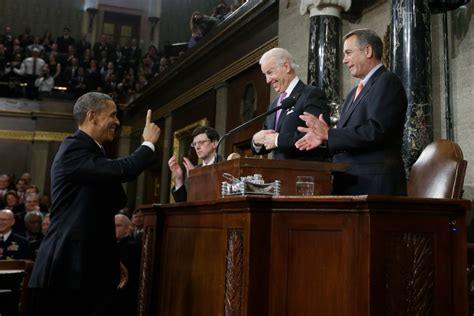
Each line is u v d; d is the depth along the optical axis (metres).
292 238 1.92
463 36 4.09
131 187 13.17
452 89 4.11
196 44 8.89
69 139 2.54
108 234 2.49
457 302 1.89
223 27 7.79
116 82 15.41
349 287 1.82
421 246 1.86
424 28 4.11
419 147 3.95
